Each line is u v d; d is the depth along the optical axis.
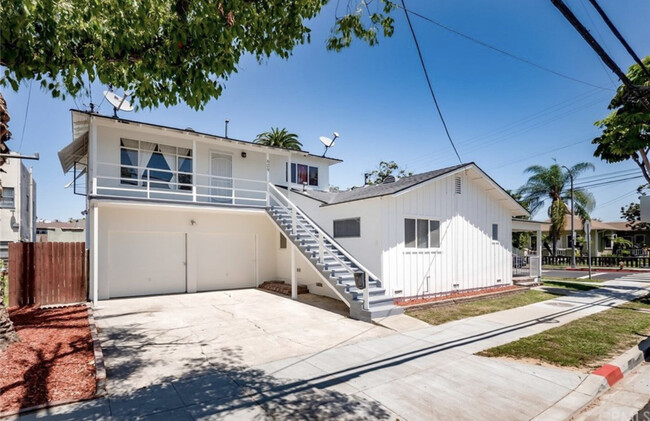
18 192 21.02
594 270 24.56
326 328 7.76
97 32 3.79
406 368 5.36
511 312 9.58
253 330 7.57
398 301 10.37
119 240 11.77
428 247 11.48
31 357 5.30
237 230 14.12
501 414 3.99
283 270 14.55
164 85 4.75
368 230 10.69
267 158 14.14
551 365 5.50
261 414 3.92
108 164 10.91
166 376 4.98
